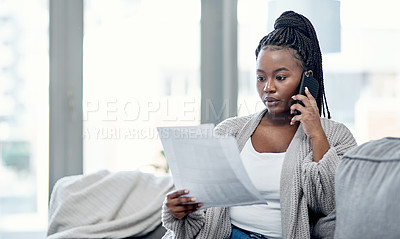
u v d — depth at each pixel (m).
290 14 1.45
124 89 2.53
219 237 1.39
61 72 2.48
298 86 1.38
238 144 1.44
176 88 2.57
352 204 1.10
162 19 2.54
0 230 2.50
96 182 1.97
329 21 2.60
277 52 1.36
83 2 2.49
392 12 2.67
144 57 2.54
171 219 1.31
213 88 2.59
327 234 1.29
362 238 1.05
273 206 1.35
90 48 2.50
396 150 1.11
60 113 2.49
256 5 2.59
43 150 2.51
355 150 1.20
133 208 1.91
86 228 1.78
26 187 2.51
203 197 1.22
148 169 2.55
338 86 2.64
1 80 2.46
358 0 2.63
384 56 2.68
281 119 1.43
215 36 2.58
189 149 1.19
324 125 1.41
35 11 2.47
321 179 1.27
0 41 2.46
